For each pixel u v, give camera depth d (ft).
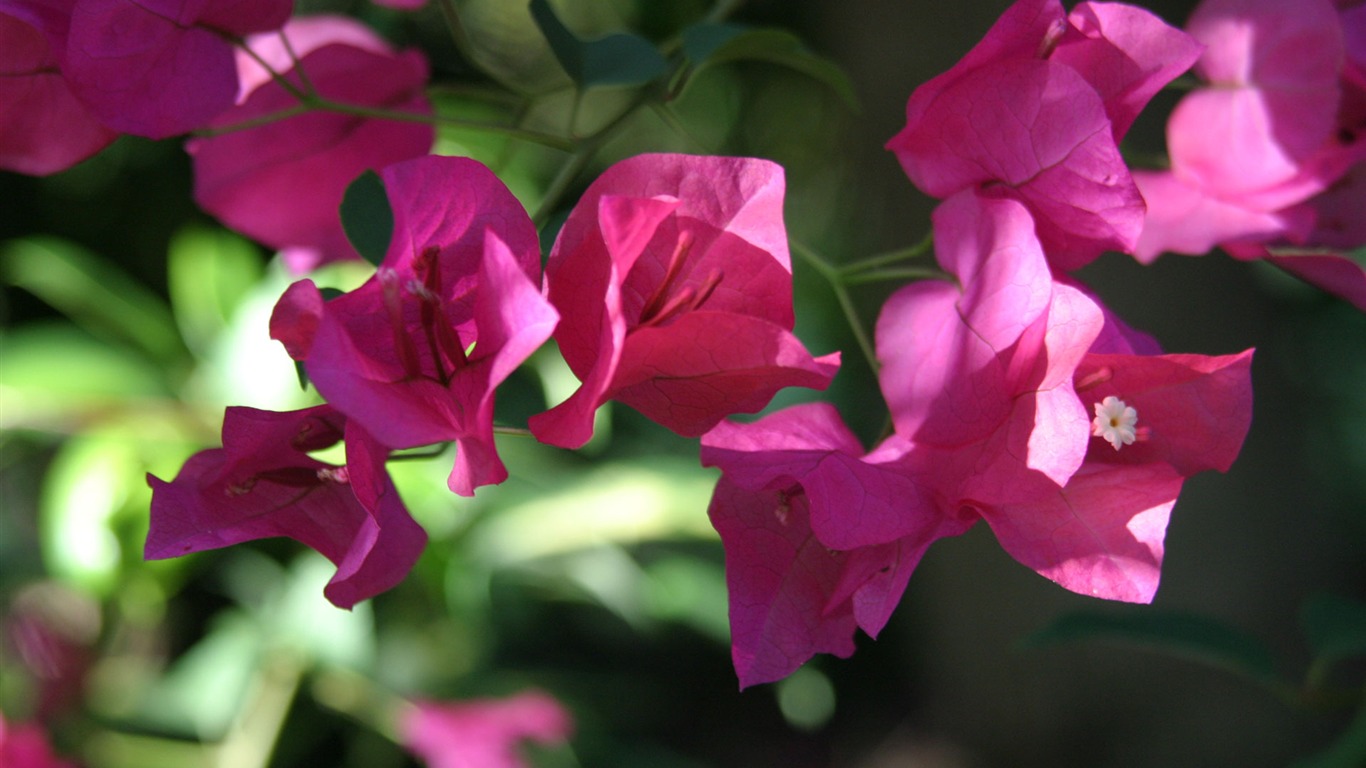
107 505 2.41
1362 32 1.71
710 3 4.35
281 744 2.97
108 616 2.83
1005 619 4.02
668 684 5.50
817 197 5.68
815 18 4.81
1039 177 1.54
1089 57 1.56
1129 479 1.52
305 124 1.79
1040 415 1.50
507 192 1.47
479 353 1.43
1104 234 1.55
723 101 5.75
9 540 3.66
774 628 1.51
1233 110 1.69
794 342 1.44
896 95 3.84
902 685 5.39
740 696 5.54
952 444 1.51
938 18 3.65
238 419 1.47
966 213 1.53
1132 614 1.96
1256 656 1.94
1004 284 1.50
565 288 1.47
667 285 1.47
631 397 1.48
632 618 3.08
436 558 2.65
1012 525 1.51
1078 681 3.91
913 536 1.51
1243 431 1.52
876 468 1.51
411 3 2.05
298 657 2.78
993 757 4.22
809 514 1.52
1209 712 3.67
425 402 1.44
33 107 1.60
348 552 1.46
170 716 2.88
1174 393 1.53
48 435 2.69
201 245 2.65
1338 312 4.92
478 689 3.04
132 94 1.58
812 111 5.76
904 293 1.53
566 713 2.88
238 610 3.43
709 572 3.36
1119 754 3.86
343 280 2.21
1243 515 3.47
